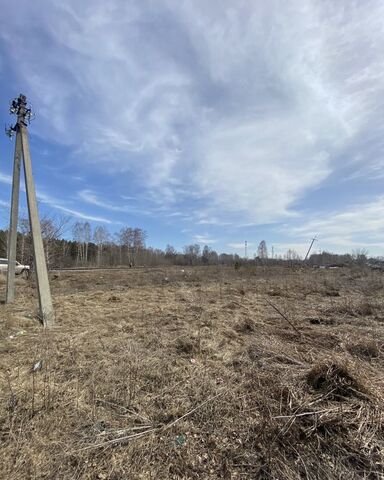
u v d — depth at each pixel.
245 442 2.53
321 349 4.65
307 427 2.59
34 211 6.72
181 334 5.49
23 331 5.68
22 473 2.19
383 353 4.38
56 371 3.85
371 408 2.75
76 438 2.56
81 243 61.41
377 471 2.17
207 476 2.22
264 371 3.77
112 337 5.37
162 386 3.46
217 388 3.38
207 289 12.64
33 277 16.08
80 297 10.13
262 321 6.60
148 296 10.57
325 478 2.14
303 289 12.51
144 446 2.50
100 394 3.25
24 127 7.00
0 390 3.33
